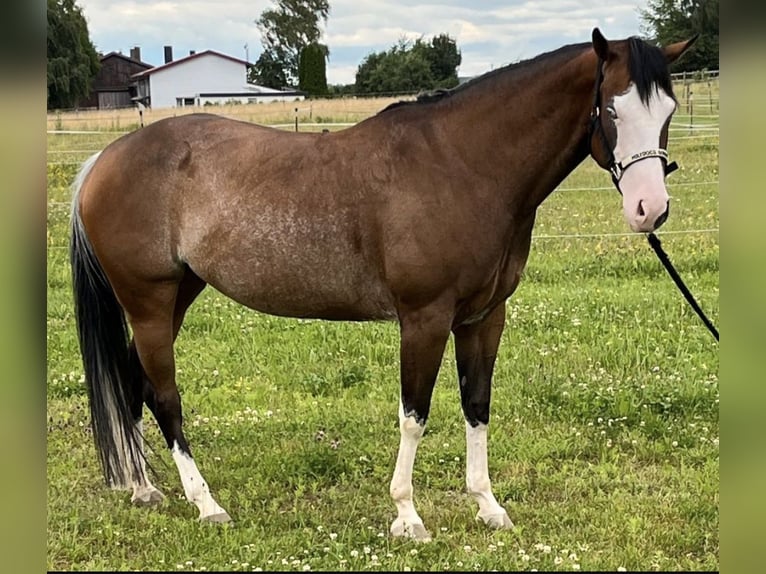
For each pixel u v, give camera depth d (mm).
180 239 4395
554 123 3879
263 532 4191
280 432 5492
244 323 7727
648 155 3525
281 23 69062
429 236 3867
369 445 5195
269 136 4352
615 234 10633
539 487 4715
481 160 3912
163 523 4320
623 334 6980
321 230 4082
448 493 4715
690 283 8578
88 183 4520
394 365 6660
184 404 5945
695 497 4480
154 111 30203
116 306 4609
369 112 26625
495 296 4082
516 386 6078
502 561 3861
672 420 5480
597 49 3623
